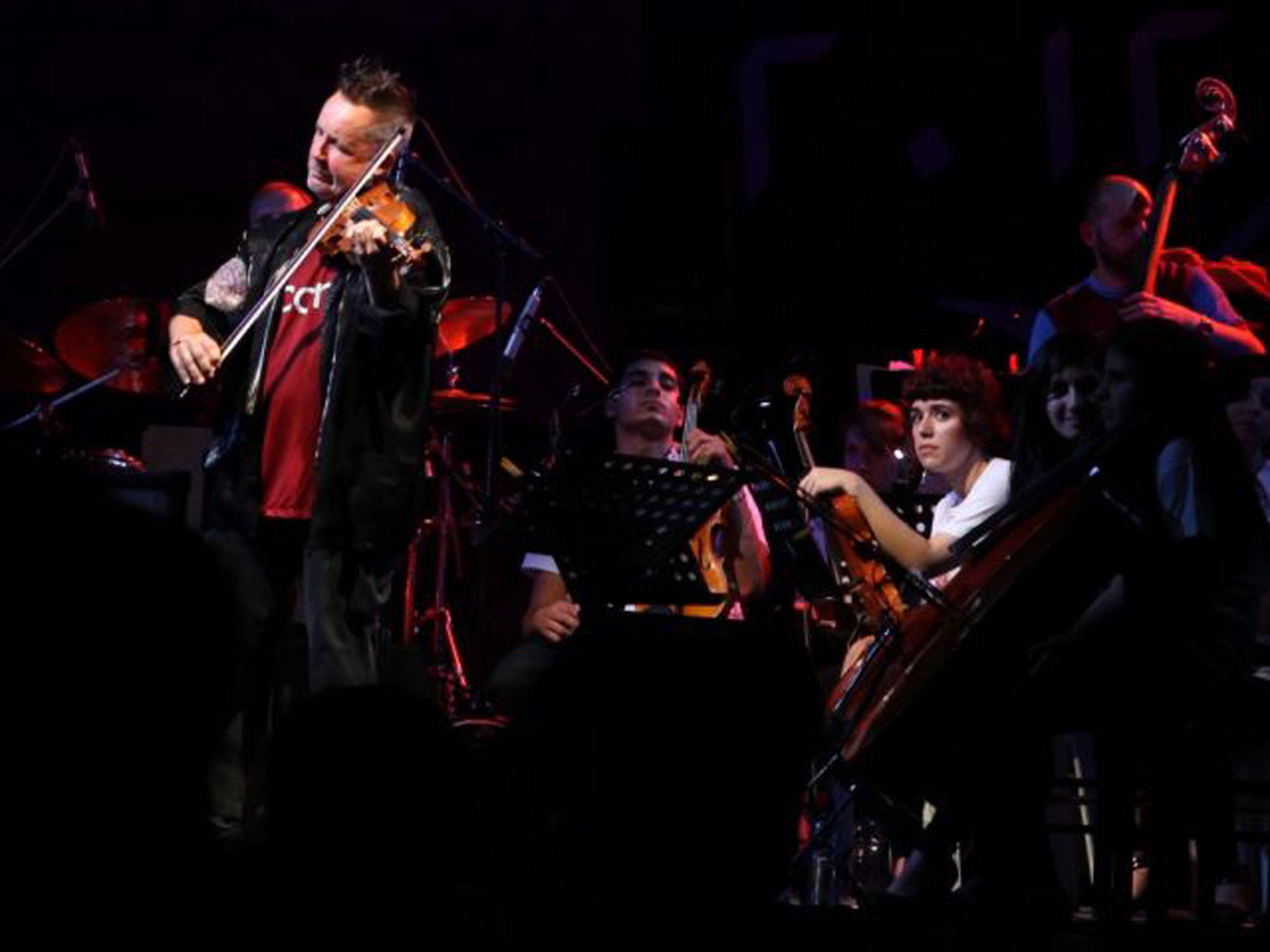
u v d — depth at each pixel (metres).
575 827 11.26
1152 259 21.31
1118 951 10.57
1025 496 12.95
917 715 12.80
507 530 12.65
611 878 11.24
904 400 17.50
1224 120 21.75
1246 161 28.59
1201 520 12.48
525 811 11.43
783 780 11.70
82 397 28.34
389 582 14.42
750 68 30.73
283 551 14.47
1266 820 16.17
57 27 29.83
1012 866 12.38
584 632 11.56
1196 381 13.13
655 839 11.34
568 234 30.58
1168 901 12.90
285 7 30.30
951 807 12.70
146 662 2.90
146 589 2.90
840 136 30.59
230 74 30.20
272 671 14.56
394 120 14.91
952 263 30.19
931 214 30.33
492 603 25.67
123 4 29.92
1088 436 13.73
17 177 29.67
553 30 30.78
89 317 23.19
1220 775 12.42
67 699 2.87
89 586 2.86
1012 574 12.45
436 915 5.88
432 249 14.38
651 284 30.55
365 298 14.07
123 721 2.91
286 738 5.89
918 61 30.36
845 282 30.52
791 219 30.62
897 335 30.28
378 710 5.87
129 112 29.98
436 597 25.69
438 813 5.85
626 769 11.33
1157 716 12.30
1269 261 28.41
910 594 14.52
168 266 29.91
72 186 29.73
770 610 19.12
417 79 30.59
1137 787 12.31
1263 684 12.68
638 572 12.67
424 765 5.84
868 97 30.55
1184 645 12.41
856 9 30.55
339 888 5.71
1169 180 21.64
